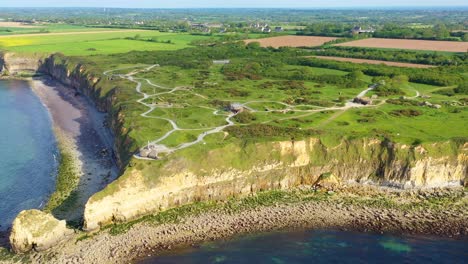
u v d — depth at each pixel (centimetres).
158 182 8394
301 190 9231
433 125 10681
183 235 7619
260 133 10025
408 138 9625
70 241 7350
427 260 7069
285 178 9350
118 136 10806
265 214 8312
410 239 7612
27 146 11994
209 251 7219
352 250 7319
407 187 9212
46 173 10156
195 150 9031
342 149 9625
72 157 11094
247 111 11794
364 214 8344
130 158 8950
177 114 11625
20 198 8950
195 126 10619
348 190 9212
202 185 8794
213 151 9062
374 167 9450
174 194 8550
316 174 9519
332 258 7112
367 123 10838
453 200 8806
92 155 11206
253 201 8788
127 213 8025
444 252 7262
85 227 7581
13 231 7062
